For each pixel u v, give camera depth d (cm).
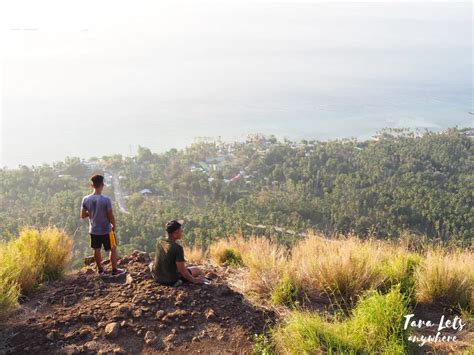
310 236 781
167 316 482
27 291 543
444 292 569
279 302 551
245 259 720
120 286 558
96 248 604
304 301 561
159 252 556
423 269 623
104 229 602
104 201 602
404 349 438
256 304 538
